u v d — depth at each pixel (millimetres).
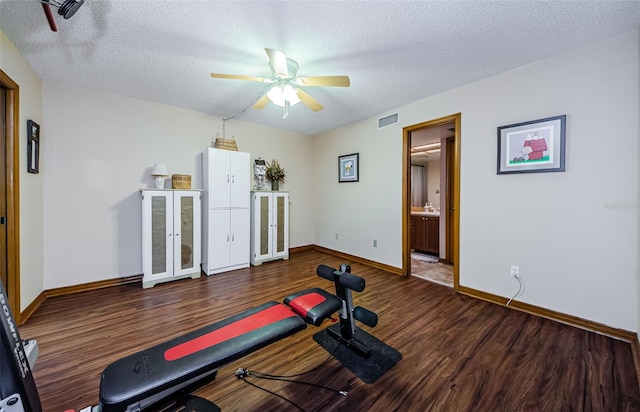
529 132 2354
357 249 4254
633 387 1457
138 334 2031
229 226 3703
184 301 2652
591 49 2049
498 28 1851
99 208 3035
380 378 1562
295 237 4945
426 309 2494
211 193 3529
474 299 2727
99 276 3043
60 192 2801
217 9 1661
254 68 2447
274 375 1594
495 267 2627
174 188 3322
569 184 2172
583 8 1643
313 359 1749
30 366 947
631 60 1888
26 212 2301
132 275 3246
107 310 2439
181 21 1776
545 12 1680
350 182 4352
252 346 1221
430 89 2922
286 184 4789
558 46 2078
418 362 1703
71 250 2875
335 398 1412
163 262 3150
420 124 3256
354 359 1744
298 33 1911
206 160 3578
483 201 2699
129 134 3205
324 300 1778
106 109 3047
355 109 3594
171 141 3514
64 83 2787
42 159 2674
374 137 3900
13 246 2084
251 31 1889
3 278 2039
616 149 1959
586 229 2098
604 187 2016
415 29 1863
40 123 2625
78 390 1453
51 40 1993
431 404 1365
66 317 2297
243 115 3893
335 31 1886
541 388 1463
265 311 1513
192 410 1273
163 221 3143
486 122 2654
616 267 1971
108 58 2270
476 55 2217
